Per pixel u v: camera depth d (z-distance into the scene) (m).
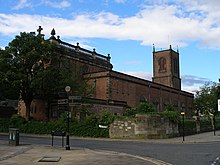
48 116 50.09
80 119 38.28
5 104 63.69
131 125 33.69
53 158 15.41
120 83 58.19
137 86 63.59
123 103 54.16
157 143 27.67
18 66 44.09
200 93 88.94
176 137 35.72
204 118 53.53
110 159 15.32
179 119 37.66
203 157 16.11
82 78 52.41
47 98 47.75
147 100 66.38
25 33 45.53
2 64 42.59
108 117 35.50
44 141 28.38
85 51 62.25
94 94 55.91
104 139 32.62
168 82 102.38
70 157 16.19
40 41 45.66
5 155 16.33
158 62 105.62
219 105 34.59
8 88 42.72
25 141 27.97
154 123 33.59
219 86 74.81
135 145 25.03
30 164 13.31
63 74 45.16
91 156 16.67
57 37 55.84
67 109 21.42
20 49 44.59
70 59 56.91
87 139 32.59
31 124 41.59
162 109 72.12
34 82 42.31
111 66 68.69
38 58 44.16
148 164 13.55
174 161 14.59
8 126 44.06
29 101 46.59
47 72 42.81
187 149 20.97
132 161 14.55
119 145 25.00
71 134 36.88
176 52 107.38
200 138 33.50
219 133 43.78
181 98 83.12
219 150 20.06
